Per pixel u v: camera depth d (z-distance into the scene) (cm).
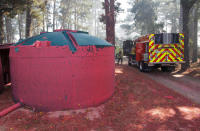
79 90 509
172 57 1178
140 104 585
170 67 1320
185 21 1395
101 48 557
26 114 489
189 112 511
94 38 610
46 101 502
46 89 497
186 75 1198
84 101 523
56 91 495
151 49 1166
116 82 876
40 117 468
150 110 530
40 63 490
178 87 846
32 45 503
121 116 484
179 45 1168
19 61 525
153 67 1307
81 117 467
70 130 399
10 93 725
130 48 1798
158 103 597
